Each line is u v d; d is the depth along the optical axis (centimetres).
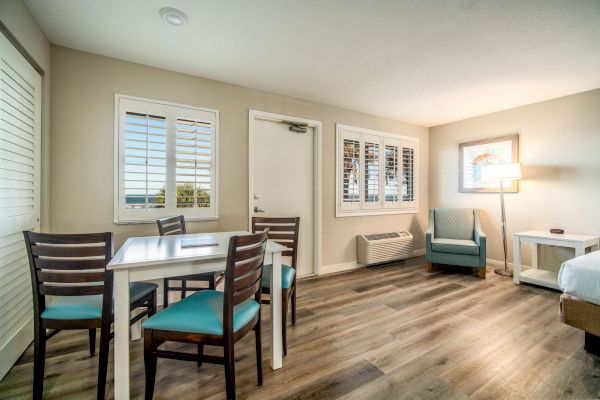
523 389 140
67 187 216
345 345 182
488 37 203
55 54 213
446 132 444
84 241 125
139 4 168
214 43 212
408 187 442
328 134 357
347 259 374
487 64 245
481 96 324
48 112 206
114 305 124
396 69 255
